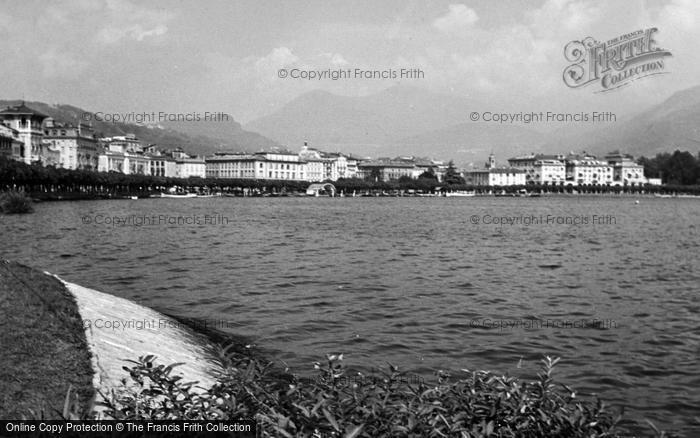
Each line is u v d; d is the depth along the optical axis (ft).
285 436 35.78
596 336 99.60
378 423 38.70
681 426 63.26
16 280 81.71
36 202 553.23
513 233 335.26
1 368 54.13
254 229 331.16
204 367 76.79
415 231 336.70
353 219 440.04
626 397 71.31
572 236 321.11
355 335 98.78
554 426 39.81
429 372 79.82
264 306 121.70
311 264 188.75
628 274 176.96
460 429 37.96
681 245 274.57
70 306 79.25
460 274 172.45
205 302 124.98
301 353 87.86
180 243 248.52
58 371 56.85
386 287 146.92
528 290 146.10
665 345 94.12
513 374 79.30
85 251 213.25
